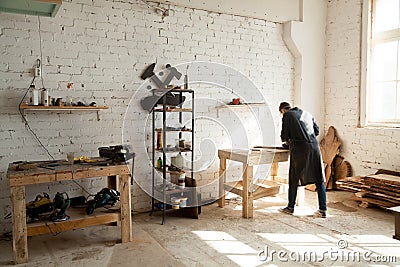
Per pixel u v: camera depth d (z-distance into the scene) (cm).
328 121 633
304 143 454
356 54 580
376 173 538
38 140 411
